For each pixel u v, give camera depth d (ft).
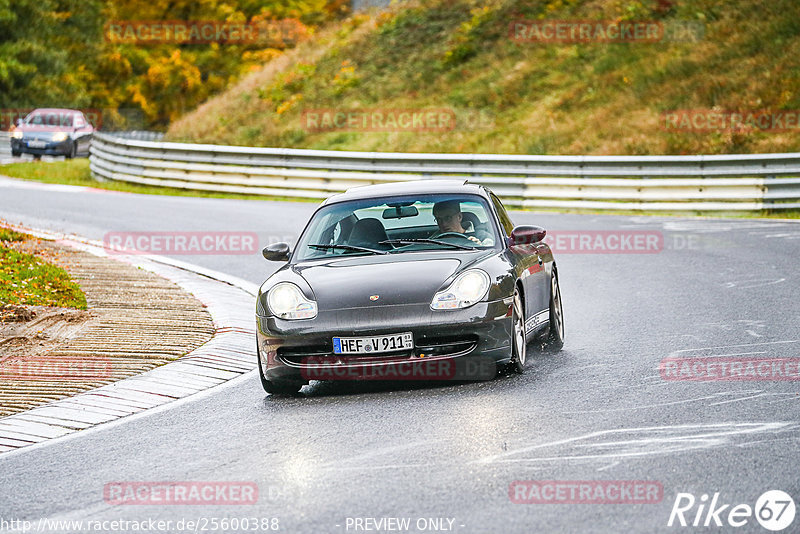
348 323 73.92
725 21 337.72
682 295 116.16
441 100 355.77
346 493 51.26
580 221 195.72
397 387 77.51
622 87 322.75
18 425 70.03
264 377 76.95
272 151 259.60
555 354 87.35
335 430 64.80
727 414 62.95
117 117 581.12
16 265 131.03
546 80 345.92
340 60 412.16
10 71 534.37
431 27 416.26
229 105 403.13
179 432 67.15
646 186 214.48
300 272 80.28
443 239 83.61
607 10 375.25
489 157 234.17
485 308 74.38
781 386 69.92
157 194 266.98
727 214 208.33
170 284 130.93
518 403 68.90
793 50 304.09
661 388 71.20
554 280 92.48
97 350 92.48
